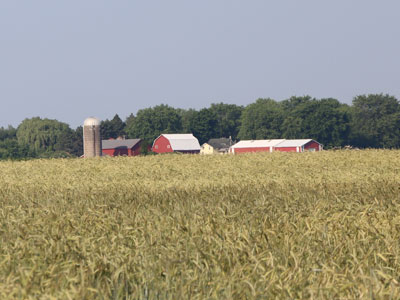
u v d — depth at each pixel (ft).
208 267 53.93
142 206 96.27
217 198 108.88
